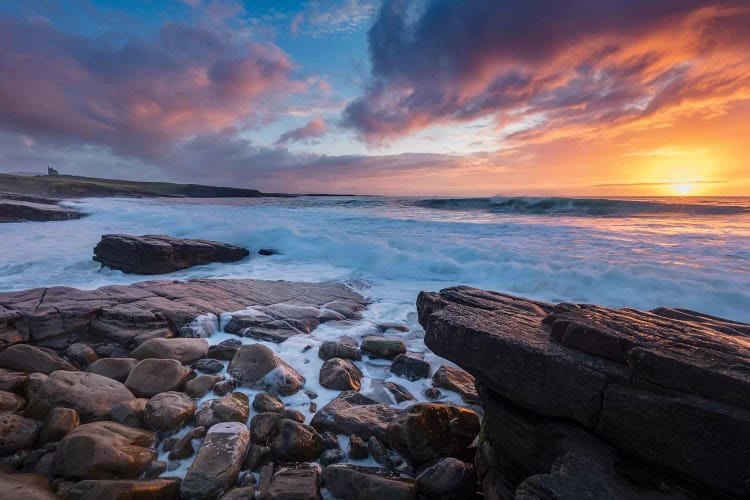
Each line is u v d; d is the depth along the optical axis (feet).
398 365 18.04
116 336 20.11
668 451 8.00
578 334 9.92
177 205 126.31
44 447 11.60
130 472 10.75
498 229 58.13
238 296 27.94
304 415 14.15
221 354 18.40
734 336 11.50
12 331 18.83
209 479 10.22
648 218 71.87
